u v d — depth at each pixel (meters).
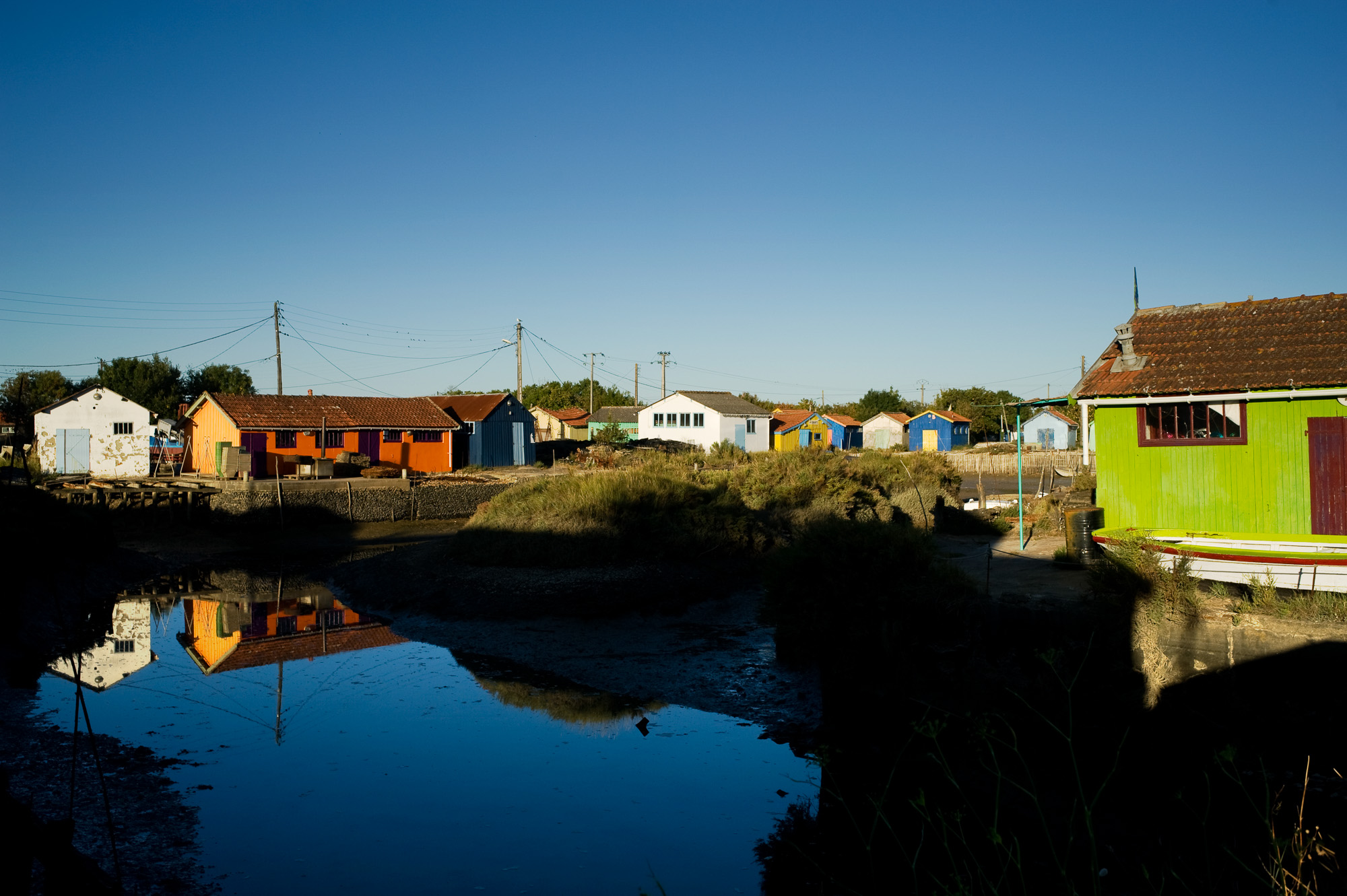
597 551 18.44
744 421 57.62
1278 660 7.80
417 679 12.48
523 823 7.73
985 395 77.25
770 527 20.98
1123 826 7.11
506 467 45.28
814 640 11.27
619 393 95.81
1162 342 13.34
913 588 10.28
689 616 15.88
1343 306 12.38
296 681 12.41
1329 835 6.45
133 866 6.85
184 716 10.80
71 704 11.23
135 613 17.56
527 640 14.39
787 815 7.86
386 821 7.79
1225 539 11.27
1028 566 13.16
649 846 7.29
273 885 6.64
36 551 17.08
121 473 35.84
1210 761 7.82
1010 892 4.89
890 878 6.58
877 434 66.56
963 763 8.55
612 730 10.22
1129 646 8.53
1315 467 11.56
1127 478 12.92
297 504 28.52
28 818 4.96
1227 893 5.91
